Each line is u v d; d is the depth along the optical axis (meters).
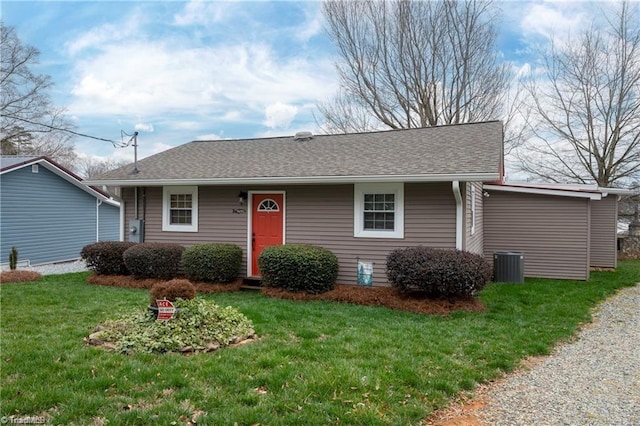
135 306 6.88
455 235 7.97
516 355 4.96
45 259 14.77
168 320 5.07
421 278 7.18
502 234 11.48
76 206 16.23
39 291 8.43
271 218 9.55
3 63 24.09
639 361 4.90
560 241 10.96
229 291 8.91
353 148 10.24
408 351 4.80
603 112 17.98
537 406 3.72
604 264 12.98
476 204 10.26
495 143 8.88
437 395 3.76
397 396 3.65
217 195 10.01
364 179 8.00
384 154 9.30
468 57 19.70
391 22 20.31
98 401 3.39
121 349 4.58
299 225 9.25
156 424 3.09
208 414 3.26
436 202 8.10
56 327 5.61
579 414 3.58
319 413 3.28
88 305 7.08
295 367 4.15
